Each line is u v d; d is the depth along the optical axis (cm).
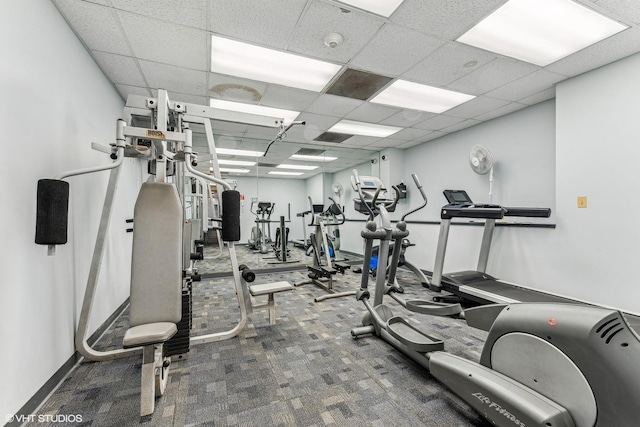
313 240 464
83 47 223
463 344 225
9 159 135
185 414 146
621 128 253
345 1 185
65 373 179
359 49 240
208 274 461
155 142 176
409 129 465
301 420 142
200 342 207
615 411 94
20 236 141
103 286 247
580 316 103
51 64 173
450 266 414
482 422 139
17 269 138
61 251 179
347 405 153
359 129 464
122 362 198
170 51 238
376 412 147
